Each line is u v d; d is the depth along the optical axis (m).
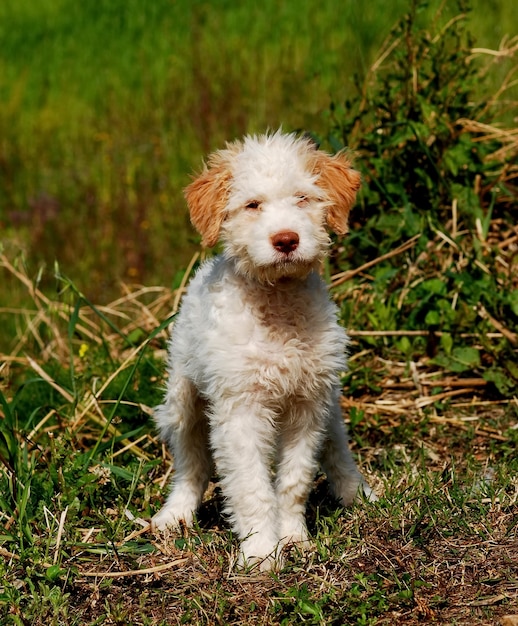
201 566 5.10
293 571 4.94
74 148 13.60
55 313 8.78
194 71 13.82
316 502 6.08
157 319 8.62
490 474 6.04
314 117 11.69
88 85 15.23
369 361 7.68
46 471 6.12
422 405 7.23
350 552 5.03
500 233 8.70
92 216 11.99
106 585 4.88
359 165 8.41
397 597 4.50
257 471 5.24
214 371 5.25
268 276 5.13
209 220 5.45
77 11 17.92
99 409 6.83
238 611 4.58
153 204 12.06
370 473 6.30
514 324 7.55
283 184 5.21
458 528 5.17
